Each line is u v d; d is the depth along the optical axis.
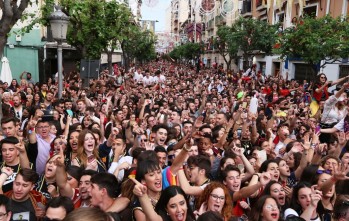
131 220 3.62
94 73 14.74
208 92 17.05
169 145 6.43
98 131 6.47
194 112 12.05
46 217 3.44
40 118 6.63
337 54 14.52
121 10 20.67
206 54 60.72
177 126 7.90
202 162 4.93
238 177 4.65
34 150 5.64
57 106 9.27
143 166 3.82
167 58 93.56
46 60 21.64
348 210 3.91
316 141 6.43
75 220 1.95
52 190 4.36
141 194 3.37
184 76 31.08
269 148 6.88
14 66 20.00
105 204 3.72
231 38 27.55
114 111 9.39
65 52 22.88
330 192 4.62
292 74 25.41
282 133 7.63
